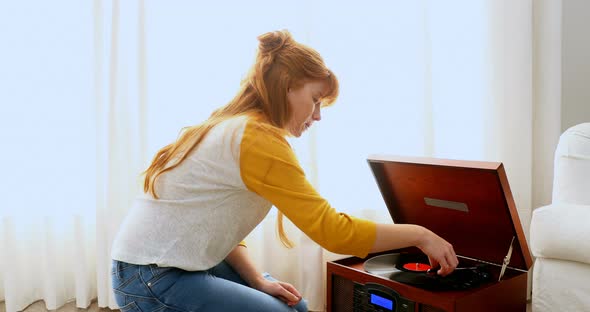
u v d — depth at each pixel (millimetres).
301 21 2605
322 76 1448
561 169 2010
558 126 2717
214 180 1394
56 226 2678
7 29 2553
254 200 1445
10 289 2561
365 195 2721
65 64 2625
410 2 2666
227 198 1412
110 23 2531
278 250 2695
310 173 2629
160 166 1480
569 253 1691
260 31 2619
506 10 2646
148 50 2578
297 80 1435
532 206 2787
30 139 2607
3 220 2559
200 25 2609
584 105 2783
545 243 1742
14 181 2602
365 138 2695
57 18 2602
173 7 2598
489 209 1542
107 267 2580
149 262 1395
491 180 1439
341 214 1382
